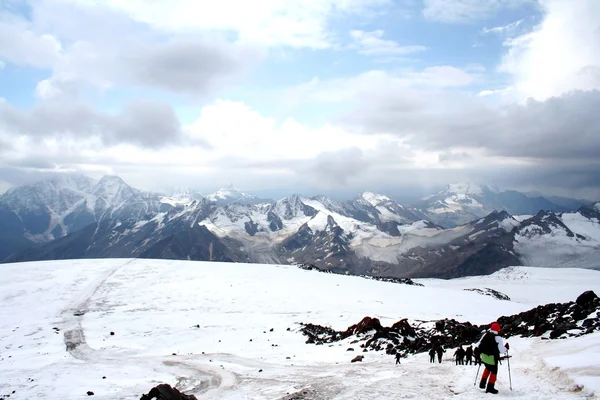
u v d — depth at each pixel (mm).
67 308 61406
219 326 51781
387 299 71750
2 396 24984
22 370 32875
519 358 18688
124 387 26438
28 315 57219
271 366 31312
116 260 100500
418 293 80812
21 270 85125
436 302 71438
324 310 62312
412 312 60375
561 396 11586
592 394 10992
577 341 19984
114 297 68375
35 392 25641
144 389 25750
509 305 73188
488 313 62156
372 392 15430
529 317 30156
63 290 71438
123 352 40094
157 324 52812
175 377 28922
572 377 12508
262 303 66750
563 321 25656
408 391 14914
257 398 19547
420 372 19484
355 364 29078
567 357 14945
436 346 24000
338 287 80938
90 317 56562
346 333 42469
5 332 48406
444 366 20844
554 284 169750
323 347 38781
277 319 55906
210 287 76375
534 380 13867
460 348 21219
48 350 40906
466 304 70875
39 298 66250
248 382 25328
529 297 141250
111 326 51594
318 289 77938
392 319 51125
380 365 26625
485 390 13375
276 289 76375
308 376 25078
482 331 31688
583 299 28469
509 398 12188
